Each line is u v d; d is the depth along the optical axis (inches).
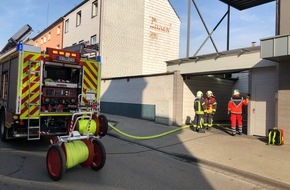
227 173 292.5
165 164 315.9
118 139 452.4
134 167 294.7
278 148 378.0
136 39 1009.5
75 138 257.4
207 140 430.6
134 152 368.5
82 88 387.9
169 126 553.9
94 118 345.1
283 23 402.6
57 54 355.9
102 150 264.8
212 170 301.9
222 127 574.2
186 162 331.3
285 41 346.9
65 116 366.3
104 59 932.0
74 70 389.7
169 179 260.8
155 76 617.9
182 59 575.8
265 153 351.9
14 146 361.4
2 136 389.1
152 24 1055.0
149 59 1044.5
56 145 242.2
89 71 394.9
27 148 351.6
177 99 568.4
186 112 605.9
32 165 278.8
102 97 803.4
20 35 438.9
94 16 974.4
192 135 468.8
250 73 475.5
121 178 253.9
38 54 346.6
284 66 406.3
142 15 1029.2
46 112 350.6
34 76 343.0
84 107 337.7
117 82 740.7
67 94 378.3
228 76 728.3
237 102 477.7
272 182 256.5
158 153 370.3
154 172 280.8
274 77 443.8
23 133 341.1
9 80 369.1
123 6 981.2
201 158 330.0
